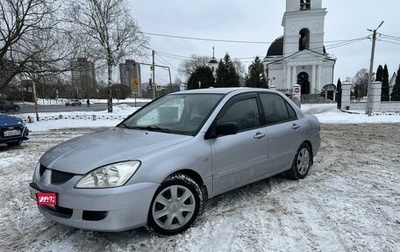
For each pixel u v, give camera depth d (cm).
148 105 479
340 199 427
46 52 1652
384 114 2148
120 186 288
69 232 342
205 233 331
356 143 921
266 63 5756
